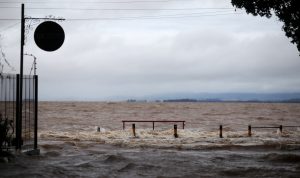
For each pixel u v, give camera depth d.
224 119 73.75
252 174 12.91
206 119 73.94
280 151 20.27
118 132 33.88
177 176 12.51
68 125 51.78
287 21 14.49
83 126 50.09
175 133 29.94
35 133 16.17
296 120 71.50
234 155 17.34
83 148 21.33
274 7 14.66
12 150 15.30
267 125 55.06
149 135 31.31
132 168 13.78
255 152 19.61
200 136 30.67
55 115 84.44
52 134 31.20
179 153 17.86
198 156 16.80
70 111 112.50
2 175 11.56
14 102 17.03
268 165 14.66
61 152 18.33
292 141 26.52
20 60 15.46
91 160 15.49
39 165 13.53
